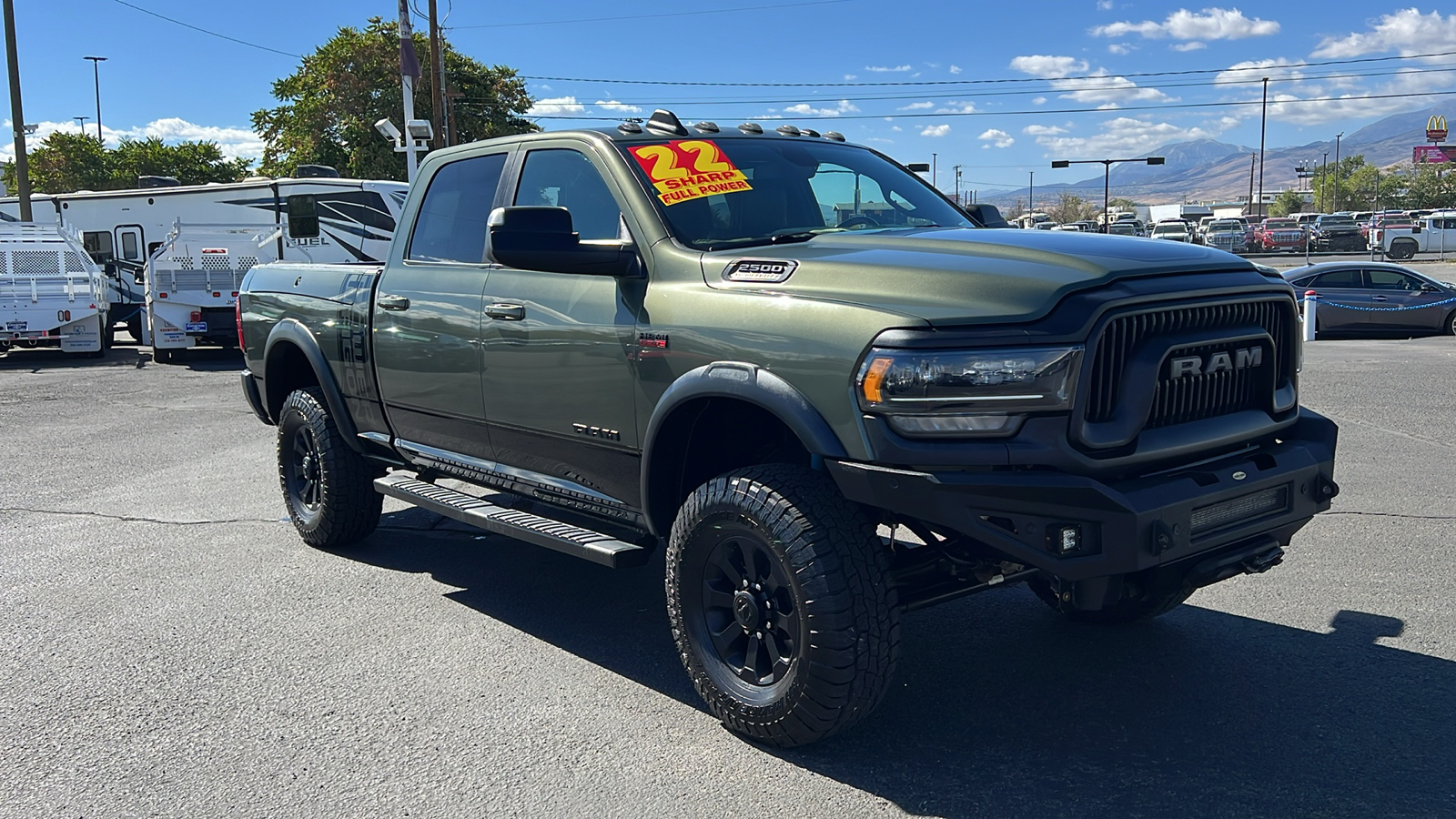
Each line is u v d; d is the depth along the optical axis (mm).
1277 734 3535
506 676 4195
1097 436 3043
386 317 5168
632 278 3934
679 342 3662
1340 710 3711
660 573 5566
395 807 3203
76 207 23281
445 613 4949
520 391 4387
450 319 4723
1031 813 3086
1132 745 3484
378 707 3916
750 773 3367
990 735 3582
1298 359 3662
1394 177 123688
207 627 4797
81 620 4918
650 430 3740
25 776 3434
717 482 3514
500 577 5516
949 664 4203
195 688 4117
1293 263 47250
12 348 19625
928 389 3021
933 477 3010
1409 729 3555
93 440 10031
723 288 3627
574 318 4098
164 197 22812
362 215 21844
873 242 3742
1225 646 4324
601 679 4160
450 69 43719
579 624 4789
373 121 42344
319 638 4641
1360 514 6352
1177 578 3328
